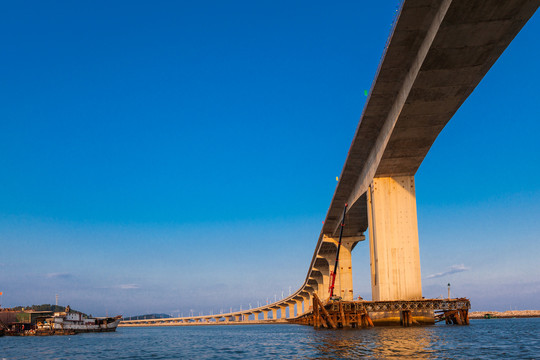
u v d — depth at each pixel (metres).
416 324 60.69
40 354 49.12
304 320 153.38
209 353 43.81
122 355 45.34
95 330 126.06
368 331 55.41
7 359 43.97
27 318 119.00
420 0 35.69
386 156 56.66
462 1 32.97
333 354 34.00
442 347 35.66
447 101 45.88
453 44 37.88
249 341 60.53
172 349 51.53
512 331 58.34
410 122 49.62
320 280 145.75
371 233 64.12
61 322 112.25
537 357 29.44
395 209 60.84
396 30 39.34
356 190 74.31
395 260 60.16
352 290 98.00
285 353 38.53
